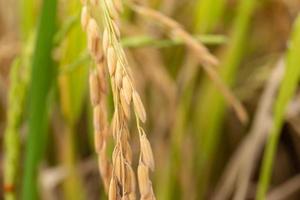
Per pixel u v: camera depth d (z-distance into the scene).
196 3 0.52
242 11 0.48
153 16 0.35
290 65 0.35
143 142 0.20
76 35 0.39
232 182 0.53
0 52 0.53
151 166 0.20
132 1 0.39
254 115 0.57
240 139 0.57
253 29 0.57
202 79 0.54
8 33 0.57
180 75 0.52
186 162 0.51
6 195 0.39
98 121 0.23
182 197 0.52
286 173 0.59
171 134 0.51
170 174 0.51
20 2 0.49
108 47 0.20
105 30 0.20
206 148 0.52
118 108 0.20
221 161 0.56
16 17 0.57
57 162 0.55
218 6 0.49
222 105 0.51
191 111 0.54
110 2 0.20
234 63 0.50
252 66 0.57
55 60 0.35
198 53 0.35
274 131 0.36
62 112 0.46
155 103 0.53
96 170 0.56
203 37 0.40
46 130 0.38
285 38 0.56
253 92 0.57
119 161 0.20
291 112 0.54
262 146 0.56
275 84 0.50
